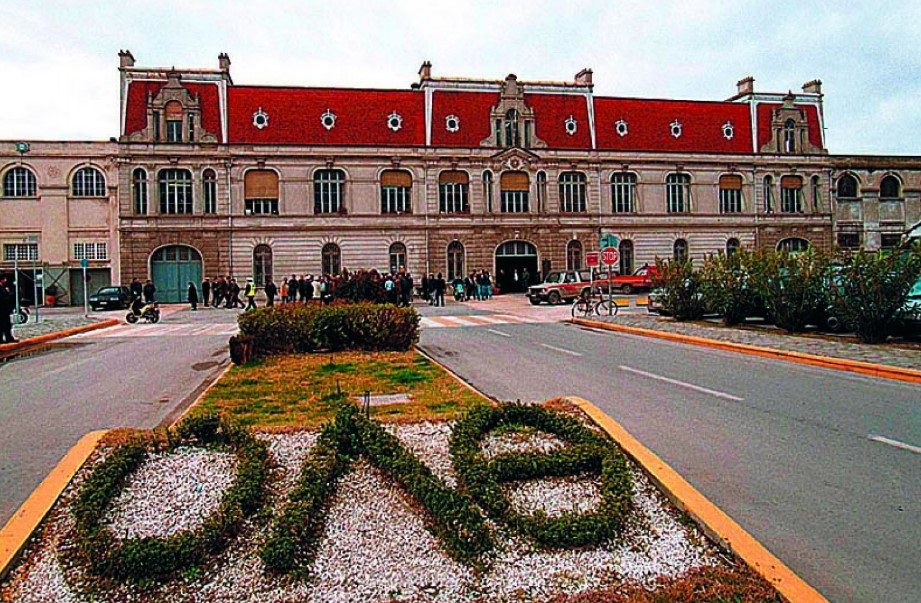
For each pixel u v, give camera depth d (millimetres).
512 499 5508
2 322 18391
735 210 54188
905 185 56844
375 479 5762
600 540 4875
